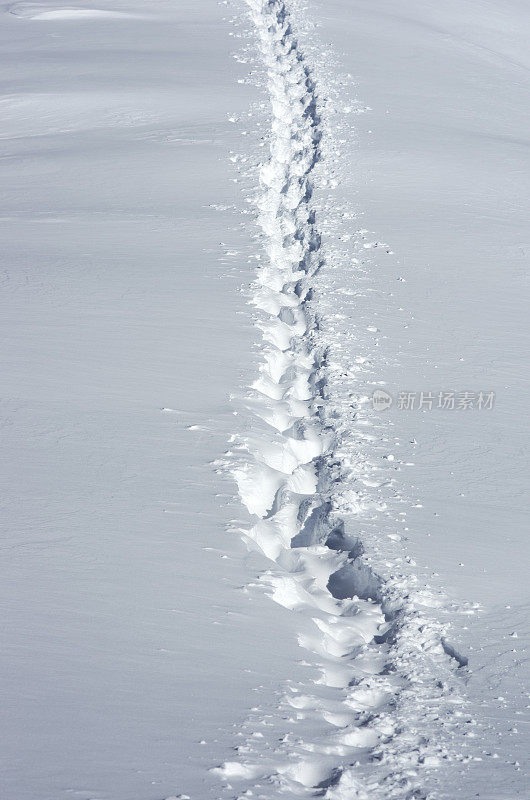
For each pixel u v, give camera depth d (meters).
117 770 5.09
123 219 18.59
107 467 9.50
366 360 13.03
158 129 25.38
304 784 5.44
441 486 10.01
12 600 6.91
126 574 7.53
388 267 16.78
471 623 7.62
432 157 23.47
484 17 47.50
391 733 6.10
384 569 8.34
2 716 5.47
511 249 18.03
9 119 26.81
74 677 6.01
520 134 27.23
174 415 10.89
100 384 11.54
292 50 34.72
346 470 10.24
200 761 5.30
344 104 28.05
